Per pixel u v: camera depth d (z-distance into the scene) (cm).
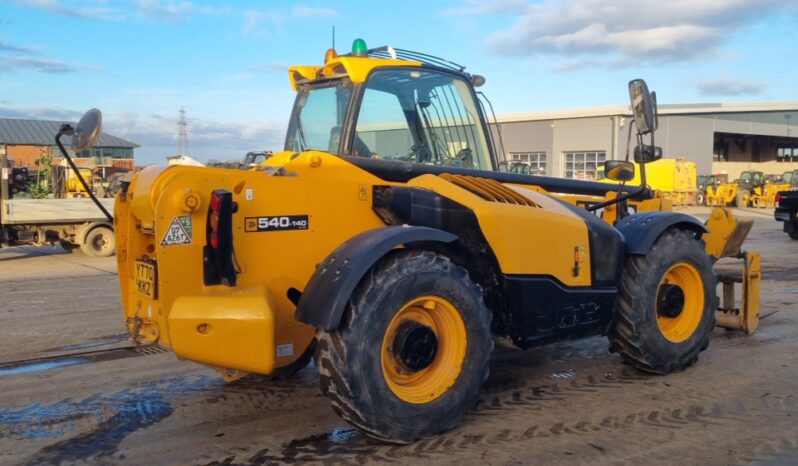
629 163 502
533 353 572
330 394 354
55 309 826
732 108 4447
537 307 431
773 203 3462
